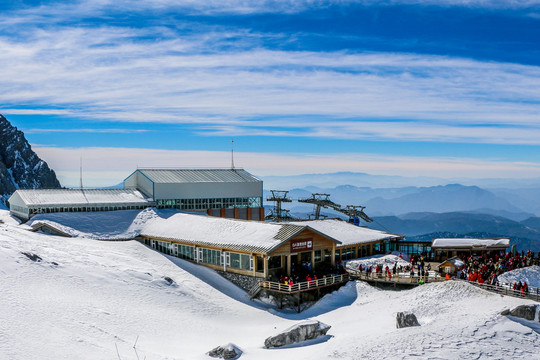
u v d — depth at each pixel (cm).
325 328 3684
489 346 3117
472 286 4197
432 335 3297
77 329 3209
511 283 4506
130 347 3142
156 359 2984
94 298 4006
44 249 4944
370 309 4297
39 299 3588
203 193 8769
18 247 4675
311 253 5362
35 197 7475
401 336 3328
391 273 5109
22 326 2989
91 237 6488
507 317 3509
